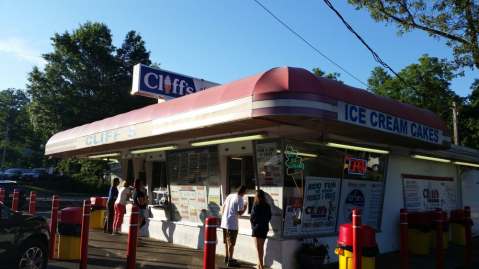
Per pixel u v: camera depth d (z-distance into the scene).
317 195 10.09
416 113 10.88
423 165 14.16
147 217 14.14
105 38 46.22
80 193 40.84
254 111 7.69
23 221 7.59
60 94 44.03
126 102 44.16
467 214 10.56
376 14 13.84
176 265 9.64
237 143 10.95
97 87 44.44
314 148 10.10
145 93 15.37
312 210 9.96
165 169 14.18
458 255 12.37
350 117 8.41
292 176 9.57
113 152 16.27
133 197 12.70
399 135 9.91
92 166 44.16
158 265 9.59
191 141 11.55
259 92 7.69
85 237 8.24
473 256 12.28
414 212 12.66
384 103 9.66
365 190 11.44
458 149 14.85
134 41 47.78
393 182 12.62
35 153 76.88
